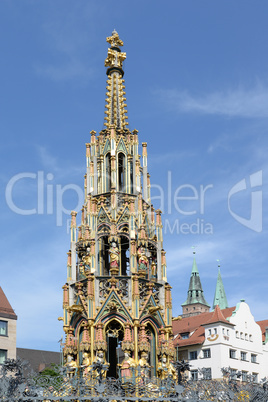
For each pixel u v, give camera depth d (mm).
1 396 31875
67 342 38406
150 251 41531
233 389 35625
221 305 190250
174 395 33281
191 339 86500
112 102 45562
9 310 81938
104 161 43031
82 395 32406
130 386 33031
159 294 40219
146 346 37219
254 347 89312
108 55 46719
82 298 38812
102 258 40562
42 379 33250
